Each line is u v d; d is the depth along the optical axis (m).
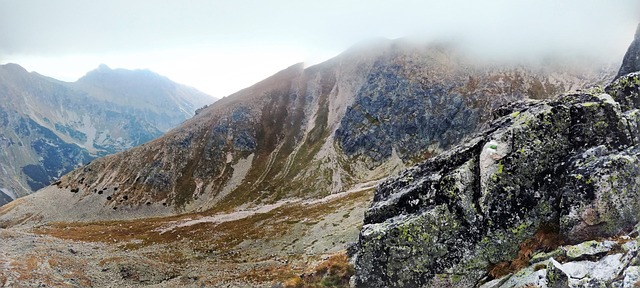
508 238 20.03
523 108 25.31
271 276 49.50
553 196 19.59
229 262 71.62
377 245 22.44
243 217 118.69
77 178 196.50
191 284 53.50
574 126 20.47
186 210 167.38
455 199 21.41
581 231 17.77
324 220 90.06
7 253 63.38
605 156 18.56
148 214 165.62
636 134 19.23
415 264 21.48
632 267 13.94
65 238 103.75
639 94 21.75
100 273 58.88
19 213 166.38
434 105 181.00
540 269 16.98
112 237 105.31
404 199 24.03
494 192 20.69
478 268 20.17
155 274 60.50
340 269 28.83
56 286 50.69
